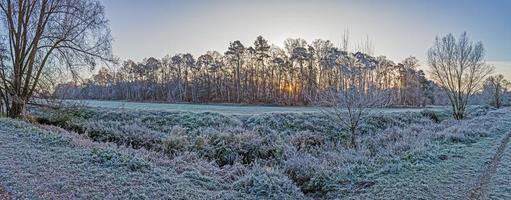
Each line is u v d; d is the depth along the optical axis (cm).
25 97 2317
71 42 2403
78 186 794
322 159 1438
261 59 7631
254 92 7525
